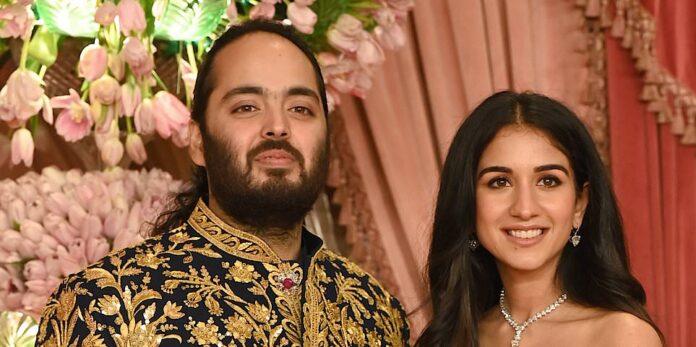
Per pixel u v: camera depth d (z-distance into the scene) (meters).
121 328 2.27
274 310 2.37
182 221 2.67
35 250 2.76
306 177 2.39
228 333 2.31
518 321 2.67
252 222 2.42
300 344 2.37
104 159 2.90
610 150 4.16
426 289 2.90
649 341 2.51
